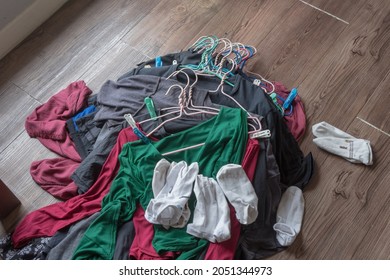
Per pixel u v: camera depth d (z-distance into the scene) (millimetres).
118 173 1298
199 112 1363
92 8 1834
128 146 1311
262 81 1583
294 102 1533
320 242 1312
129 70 1681
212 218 1201
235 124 1307
